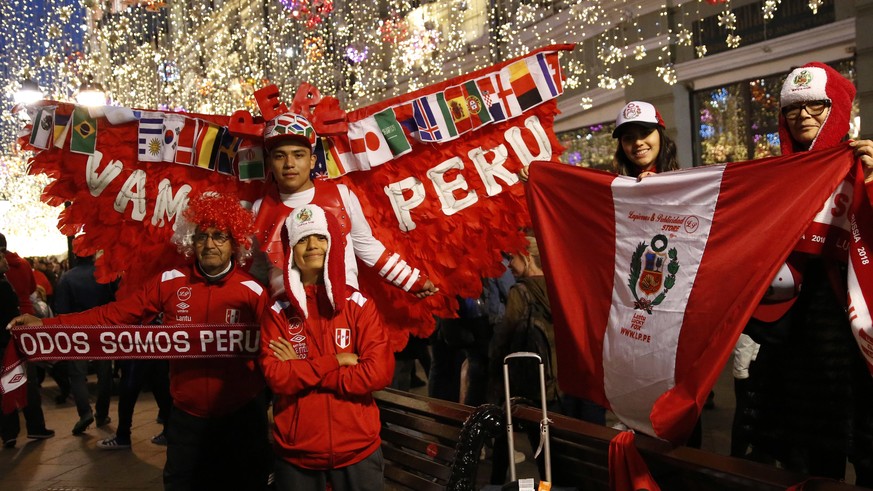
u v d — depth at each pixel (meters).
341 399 3.37
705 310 3.01
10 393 4.00
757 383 3.11
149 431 7.78
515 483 3.20
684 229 3.14
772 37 11.04
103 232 4.45
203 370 4.05
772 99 11.24
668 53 12.53
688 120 12.62
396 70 17.44
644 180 3.30
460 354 6.43
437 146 4.50
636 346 3.22
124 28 14.34
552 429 3.34
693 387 2.85
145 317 4.14
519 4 15.56
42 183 21.94
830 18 10.28
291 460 3.38
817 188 2.80
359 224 4.12
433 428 3.94
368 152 4.40
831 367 2.89
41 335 4.00
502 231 4.54
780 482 2.42
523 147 4.48
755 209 2.95
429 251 4.54
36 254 20.58
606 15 13.49
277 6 20.36
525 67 4.43
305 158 3.96
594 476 3.25
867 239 2.71
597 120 14.77
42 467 6.65
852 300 2.68
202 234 3.98
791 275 2.97
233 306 4.05
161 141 4.39
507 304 4.67
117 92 20.59
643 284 3.25
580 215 3.54
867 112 9.85
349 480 3.38
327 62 20.95
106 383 8.12
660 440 2.94
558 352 3.60
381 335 3.44
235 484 4.18
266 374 3.32
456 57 17.22
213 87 20.53
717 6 11.75
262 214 4.05
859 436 2.84
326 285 3.37
